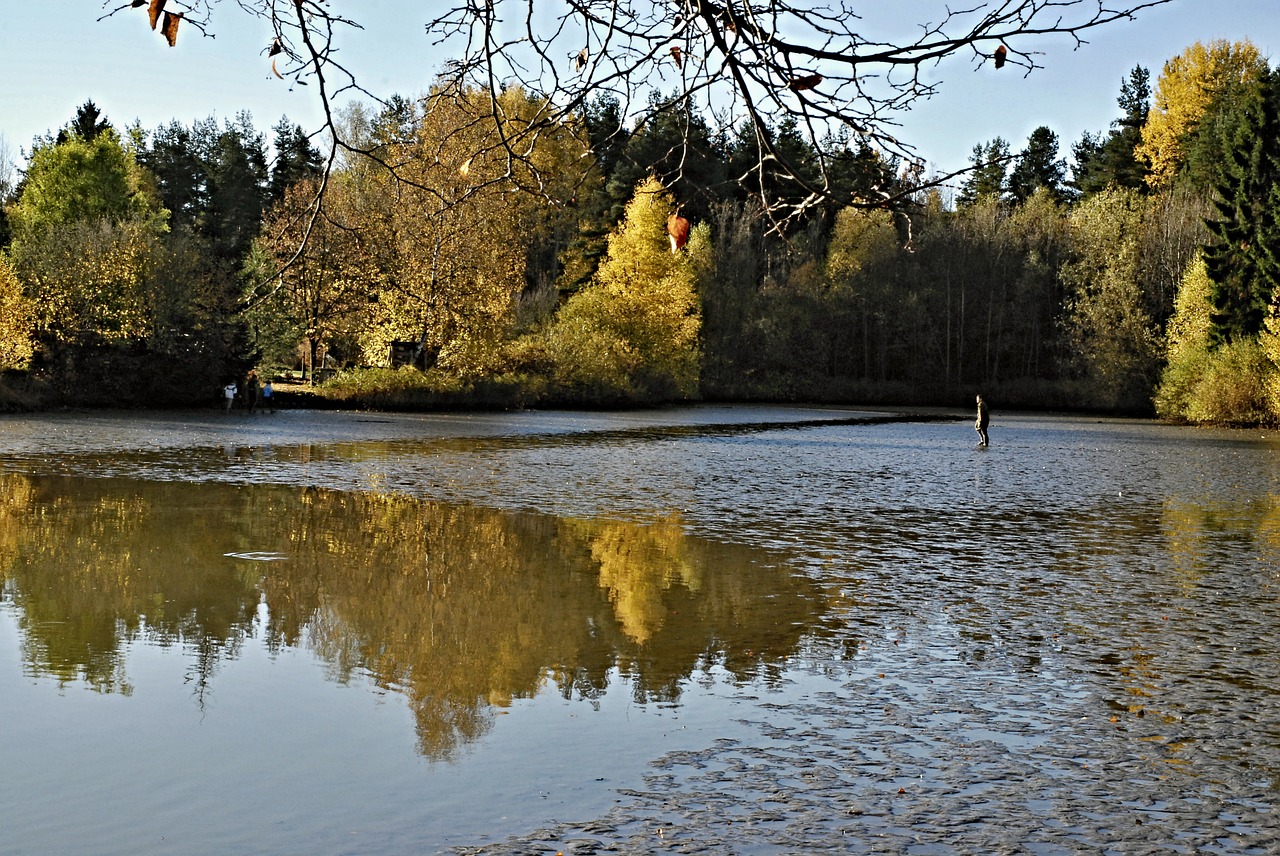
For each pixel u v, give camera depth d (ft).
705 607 43.57
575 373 234.17
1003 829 22.02
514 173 15.08
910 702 31.07
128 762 25.53
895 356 308.40
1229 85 287.48
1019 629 40.34
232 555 53.06
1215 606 44.83
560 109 15.11
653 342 256.32
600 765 25.67
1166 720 29.60
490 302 203.72
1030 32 13.26
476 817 22.47
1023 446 149.89
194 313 176.96
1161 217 274.36
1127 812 23.06
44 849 20.80
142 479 85.51
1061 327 293.02
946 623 41.24
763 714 29.78
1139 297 266.77
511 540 60.08
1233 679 33.81
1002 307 296.30
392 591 45.68
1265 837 21.83
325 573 49.26
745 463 114.01
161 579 46.91
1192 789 24.49
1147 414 260.42
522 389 221.66
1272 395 200.13
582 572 50.85
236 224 205.87
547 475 97.25
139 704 29.89
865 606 44.11
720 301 298.35
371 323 204.85
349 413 189.16
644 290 253.85
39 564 49.44
